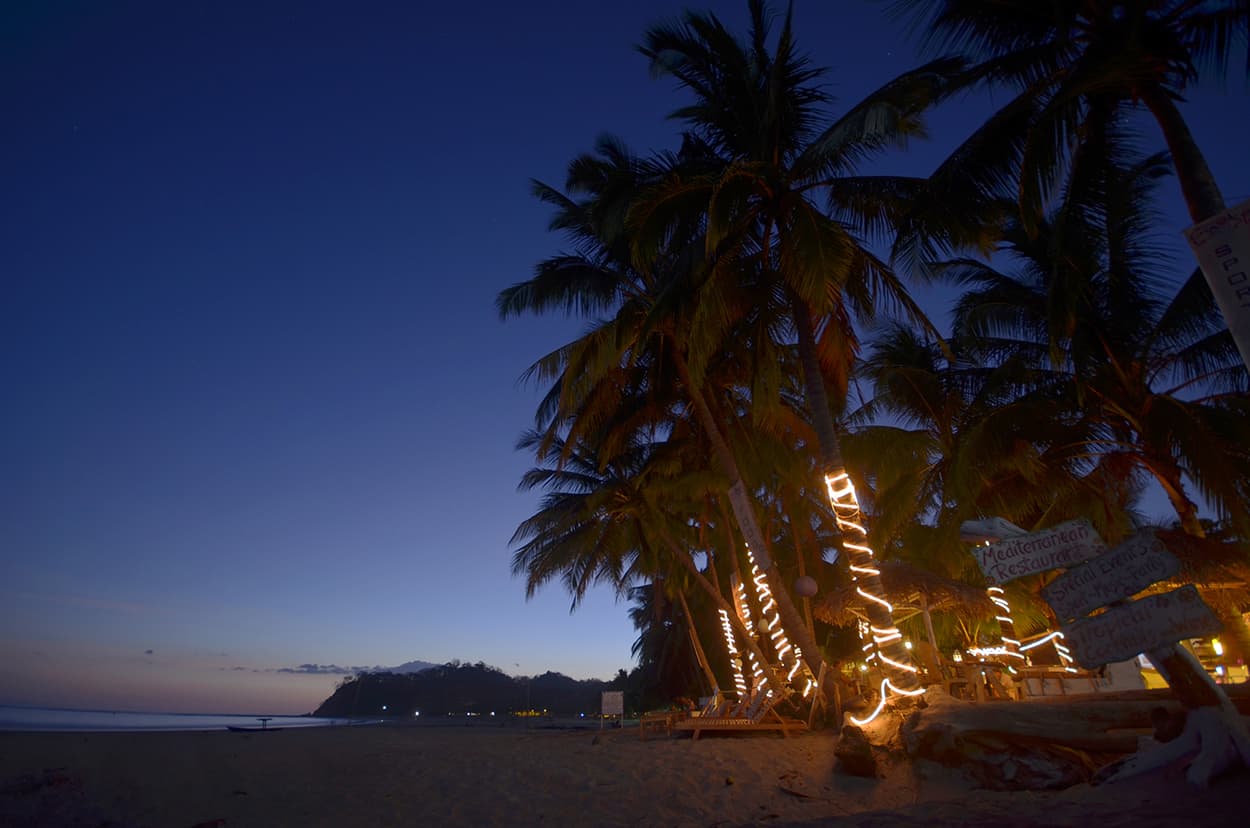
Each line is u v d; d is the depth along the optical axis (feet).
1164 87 29.60
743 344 56.34
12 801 31.76
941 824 19.56
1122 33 29.14
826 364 50.80
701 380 46.52
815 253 40.24
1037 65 32.53
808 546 88.94
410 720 215.92
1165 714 21.80
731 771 34.37
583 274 57.11
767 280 47.09
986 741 26.50
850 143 41.01
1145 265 47.24
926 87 38.22
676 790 31.91
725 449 54.13
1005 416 45.50
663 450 69.00
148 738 62.18
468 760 42.98
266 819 29.07
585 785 34.01
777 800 28.99
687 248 48.19
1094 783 22.13
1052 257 43.04
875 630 39.45
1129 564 21.33
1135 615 21.03
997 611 54.39
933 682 44.01
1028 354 54.08
